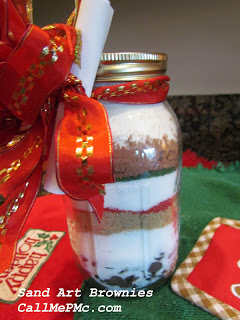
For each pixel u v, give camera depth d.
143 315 0.19
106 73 0.16
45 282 0.23
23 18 0.14
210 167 0.46
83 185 0.14
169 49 0.51
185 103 0.52
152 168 0.18
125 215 0.19
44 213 0.34
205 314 0.19
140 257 0.20
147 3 0.48
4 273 0.24
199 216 0.31
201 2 0.46
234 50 0.48
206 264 0.23
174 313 0.19
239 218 0.31
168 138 0.18
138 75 0.16
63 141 0.13
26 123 0.16
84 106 0.14
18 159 0.16
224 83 0.51
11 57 0.13
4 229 0.16
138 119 0.17
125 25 0.51
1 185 0.15
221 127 0.51
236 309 0.19
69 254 0.26
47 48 0.13
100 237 0.20
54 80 0.14
